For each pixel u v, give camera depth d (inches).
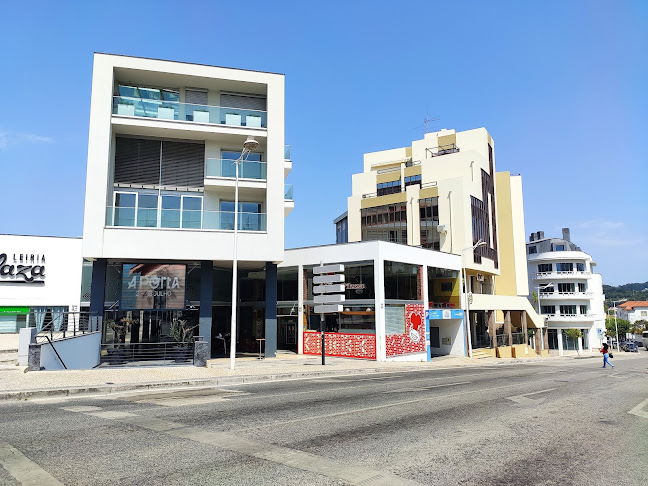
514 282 1974.7
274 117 1012.5
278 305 1237.7
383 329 1077.1
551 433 314.0
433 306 1334.9
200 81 1006.4
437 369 935.7
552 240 2785.4
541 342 2033.7
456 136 1934.1
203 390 520.4
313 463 233.0
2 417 342.6
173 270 924.0
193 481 203.2
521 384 629.9
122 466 223.1
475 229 1660.9
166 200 978.7
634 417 382.0
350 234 1877.5
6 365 610.9
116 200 950.4
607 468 234.8
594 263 2910.9
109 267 953.5
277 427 315.6
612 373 887.7
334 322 1149.7
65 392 470.6
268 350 1008.2
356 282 1134.4
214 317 1240.8
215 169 971.9
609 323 3221.0
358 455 249.4
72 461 230.5
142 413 363.3
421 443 278.2
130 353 871.1
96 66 913.5
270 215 972.6
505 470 228.2
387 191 1914.4
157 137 995.3
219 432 297.4
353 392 508.4
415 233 1700.3
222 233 934.4
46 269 1320.1
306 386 568.7
